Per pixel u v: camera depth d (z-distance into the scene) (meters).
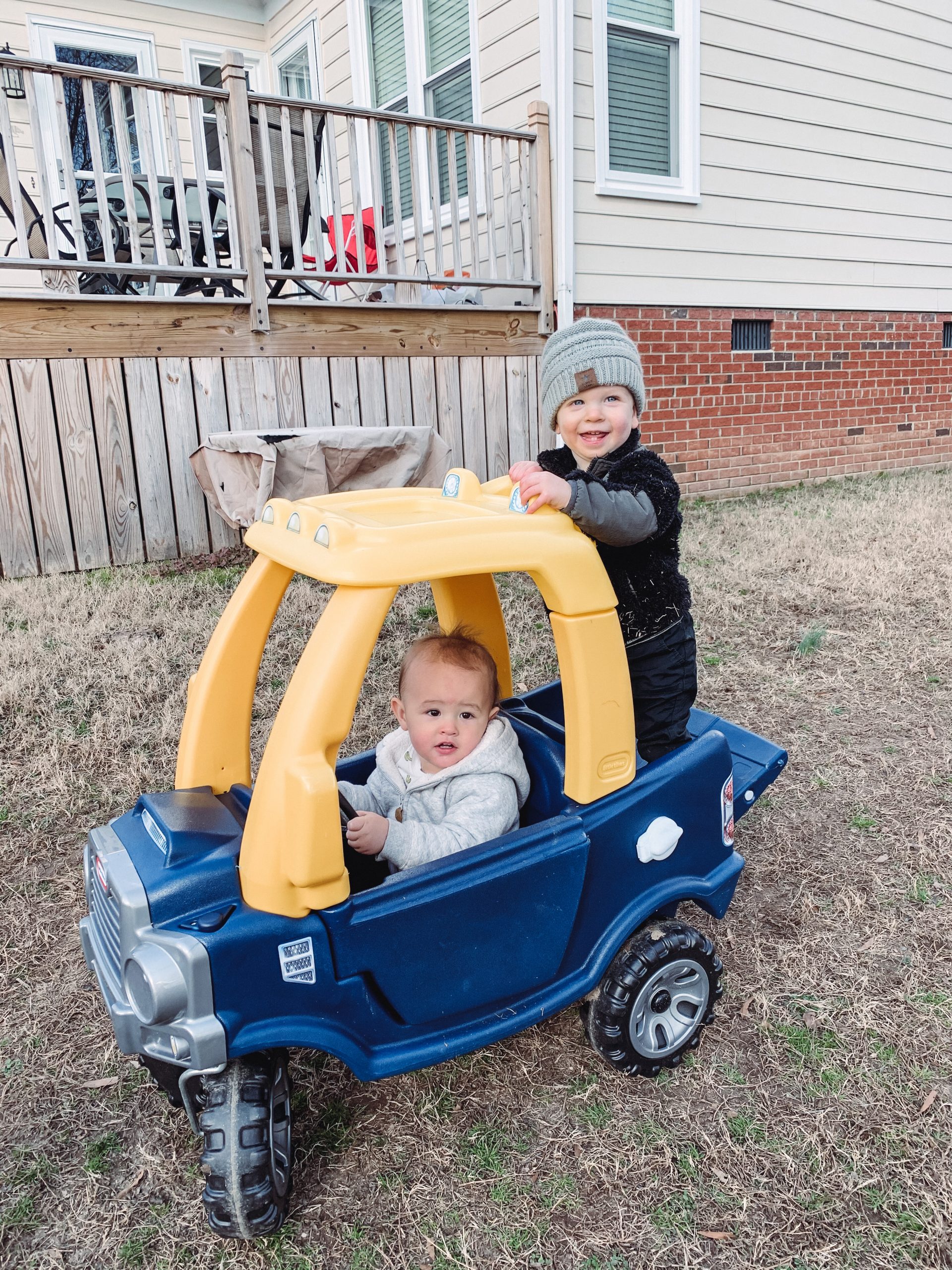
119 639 4.46
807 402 9.05
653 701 2.20
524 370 7.20
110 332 5.52
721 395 8.35
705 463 8.40
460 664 2.02
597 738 1.87
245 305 5.87
